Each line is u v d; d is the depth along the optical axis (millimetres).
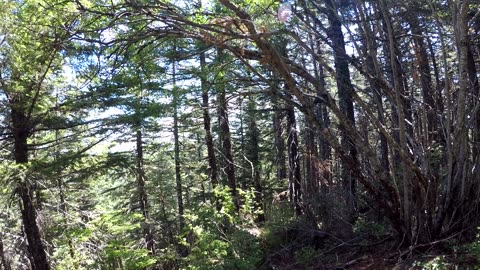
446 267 5008
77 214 12648
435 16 6238
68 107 10984
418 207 5922
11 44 8656
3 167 10383
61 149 12758
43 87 10562
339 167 9219
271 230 9188
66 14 5645
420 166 6559
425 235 5910
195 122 15898
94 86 10539
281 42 8695
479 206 6094
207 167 17969
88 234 9125
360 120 7438
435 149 6918
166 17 4941
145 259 8289
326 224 8250
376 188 6195
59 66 9656
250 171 18172
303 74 5926
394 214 6180
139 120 10969
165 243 13898
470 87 6844
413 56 7988
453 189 5949
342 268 6371
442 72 8938
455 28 6012
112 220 8938
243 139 18875
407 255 5730
